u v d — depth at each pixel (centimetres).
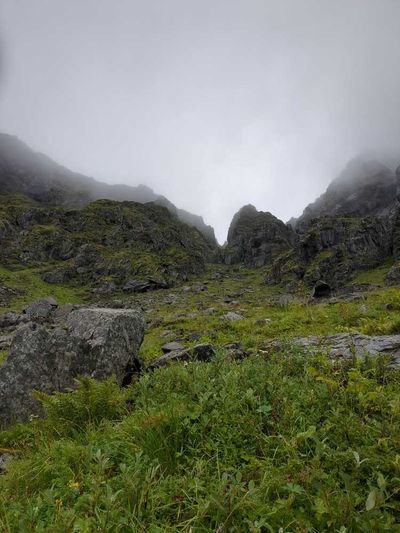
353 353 728
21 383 870
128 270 11438
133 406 724
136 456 452
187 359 1039
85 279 11138
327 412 525
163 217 18750
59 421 663
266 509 352
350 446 451
